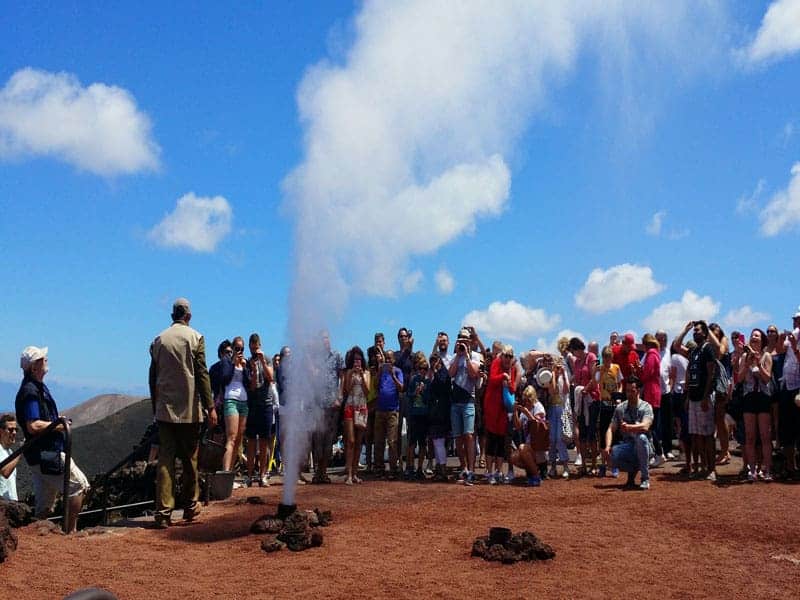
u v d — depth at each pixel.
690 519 9.21
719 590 6.43
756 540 8.22
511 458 12.73
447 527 8.91
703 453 12.95
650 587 6.50
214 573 6.88
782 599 6.20
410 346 14.98
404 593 6.25
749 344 12.50
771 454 12.40
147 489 10.98
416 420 13.86
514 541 7.47
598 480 12.98
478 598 6.14
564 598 6.16
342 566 7.10
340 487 12.47
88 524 10.34
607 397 13.56
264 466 12.82
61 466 8.86
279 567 7.08
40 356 8.95
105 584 6.40
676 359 14.80
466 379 13.01
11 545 7.30
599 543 8.03
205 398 9.29
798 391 12.29
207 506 10.58
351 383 13.27
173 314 9.46
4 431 9.61
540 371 13.89
